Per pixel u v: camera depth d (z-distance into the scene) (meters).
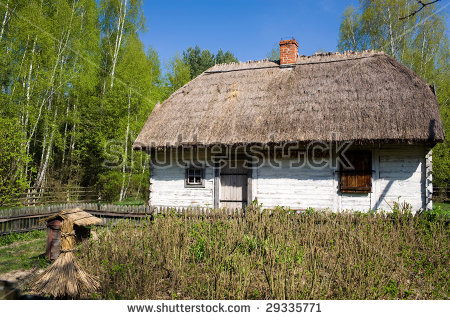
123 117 21.69
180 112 12.05
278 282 4.69
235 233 7.20
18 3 18.11
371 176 9.80
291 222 8.01
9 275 5.96
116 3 24.44
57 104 21.41
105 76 24.05
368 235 7.03
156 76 26.89
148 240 6.98
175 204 11.55
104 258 6.12
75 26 20.08
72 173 21.17
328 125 9.74
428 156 9.45
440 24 22.48
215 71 13.88
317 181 10.28
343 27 25.45
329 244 6.84
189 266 5.82
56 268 4.66
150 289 4.82
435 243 6.78
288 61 12.88
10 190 13.97
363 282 4.86
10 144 14.28
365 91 10.50
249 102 11.57
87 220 5.27
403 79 10.54
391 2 22.41
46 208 10.20
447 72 22.78
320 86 11.31
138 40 24.95
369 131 9.20
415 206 9.48
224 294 4.71
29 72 17.34
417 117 9.16
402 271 5.44
